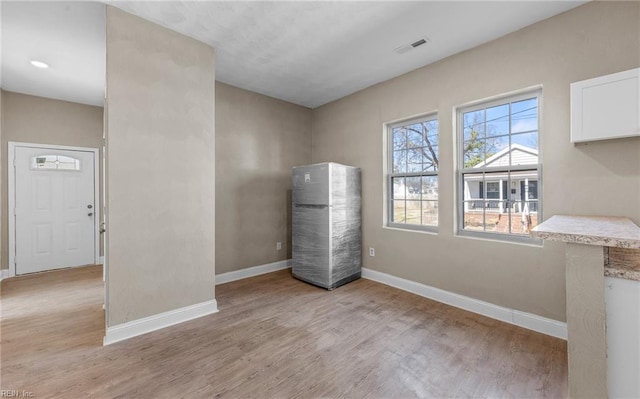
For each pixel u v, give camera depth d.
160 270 2.40
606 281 1.08
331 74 3.40
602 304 1.08
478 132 2.82
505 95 2.56
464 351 2.04
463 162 2.93
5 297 3.15
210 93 2.71
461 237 2.83
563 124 2.20
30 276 3.91
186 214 2.55
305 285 3.54
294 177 3.82
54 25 2.39
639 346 1.03
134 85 2.26
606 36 2.01
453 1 2.09
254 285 3.53
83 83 3.63
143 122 2.30
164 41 2.42
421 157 3.32
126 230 2.23
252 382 1.72
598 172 2.04
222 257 3.67
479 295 2.69
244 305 2.89
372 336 2.26
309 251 3.60
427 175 3.26
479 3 2.10
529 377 1.75
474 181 2.84
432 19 2.31
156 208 2.38
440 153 3.00
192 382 1.72
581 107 1.99
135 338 2.22
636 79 1.79
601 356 1.09
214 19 2.32
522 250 2.42
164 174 2.42
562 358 1.94
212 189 2.72
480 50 2.68
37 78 3.47
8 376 1.76
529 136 2.48
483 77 2.66
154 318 2.36
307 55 2.94
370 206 3.75
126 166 2.22
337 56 2.95
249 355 2.00
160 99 2.39
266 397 1.59
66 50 2.80
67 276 3.92
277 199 4.28
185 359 1.95
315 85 3.75
